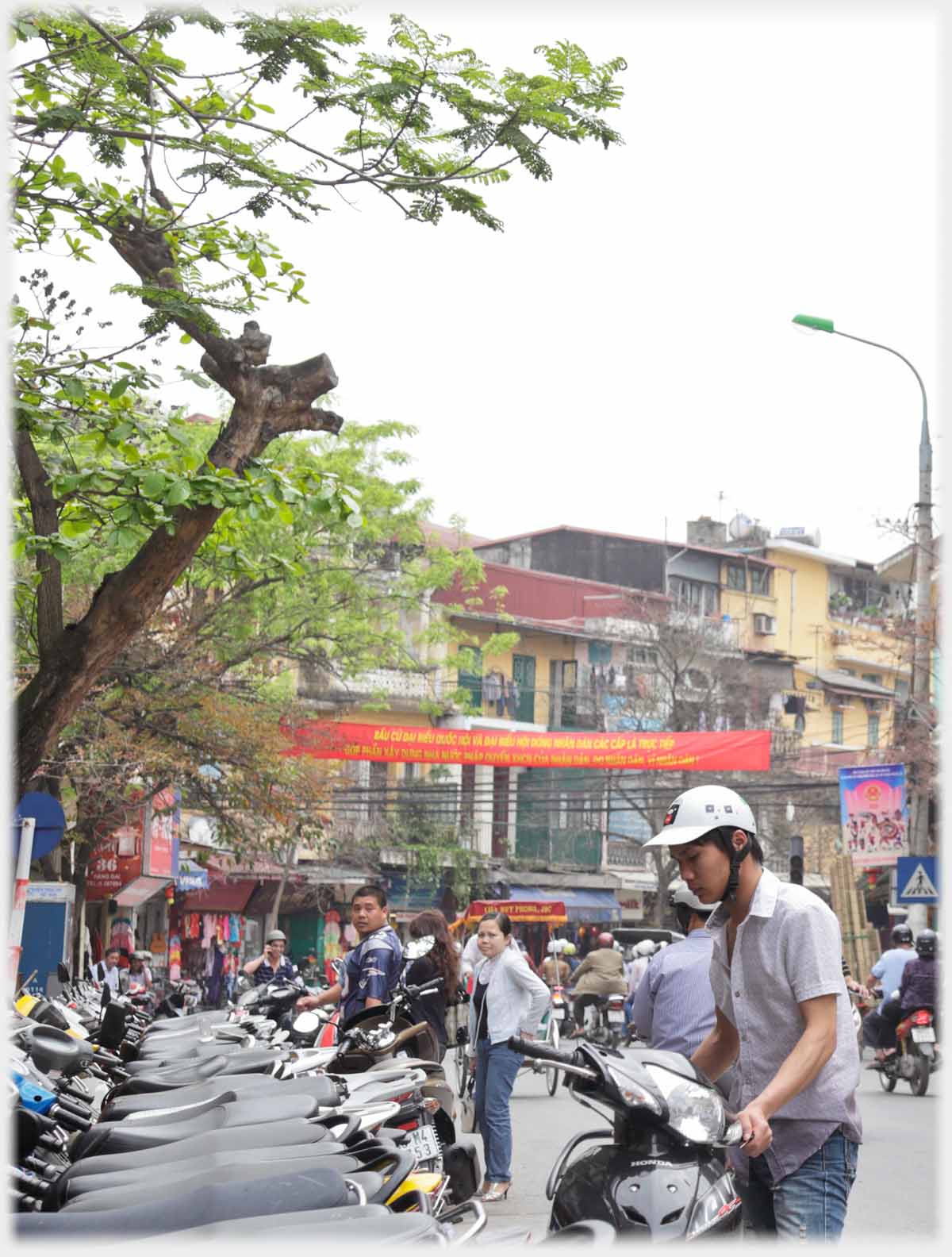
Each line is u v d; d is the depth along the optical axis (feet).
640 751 96.48
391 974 28.17
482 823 139.85
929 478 78.28
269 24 30.27
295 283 33.68
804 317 71.20
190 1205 12.53
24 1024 22.70
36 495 34.42
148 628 66.03
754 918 14.71
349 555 90.12
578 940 144.87
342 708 108.78
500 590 117.29
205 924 116.06
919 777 77.51
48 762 56.75
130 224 33.09
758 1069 14.73
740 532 187.83
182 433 33.55
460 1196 24.85
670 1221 13.46
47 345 34.14
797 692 176.04
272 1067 21.57
